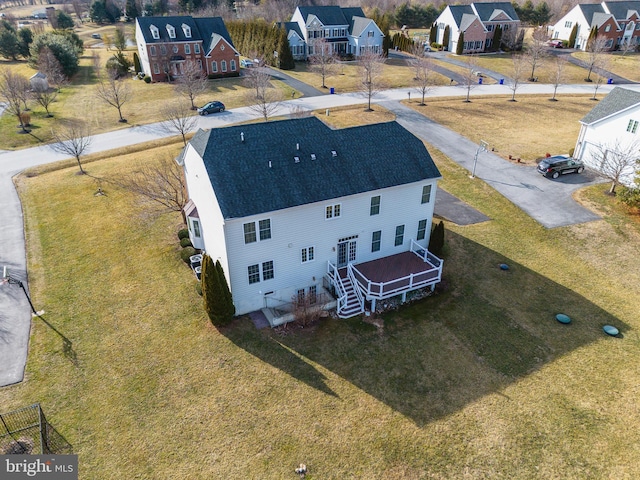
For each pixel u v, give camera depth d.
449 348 23.41
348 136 26.92
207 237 27.19
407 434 18.94
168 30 73.75
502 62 85.88
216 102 59.00
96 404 20.12
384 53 87.12
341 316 25.55
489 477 17.25
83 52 95.31
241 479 17.20
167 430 19.03
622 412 19.83
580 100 66.25
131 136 52.16
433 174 27.36
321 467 17.67
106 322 24.84
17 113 54.72
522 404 20.27
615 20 90.00
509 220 35.28
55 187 40.25
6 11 181.38
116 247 31.47
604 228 33.91
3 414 19.48
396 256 29.03
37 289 27.34
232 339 23.83
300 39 87.88
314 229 25.22
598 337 24.17
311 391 20.91
